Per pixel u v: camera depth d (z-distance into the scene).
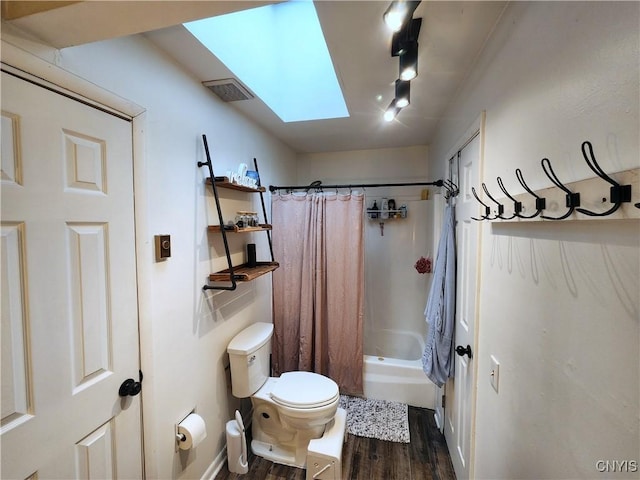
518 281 0.91
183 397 1.41
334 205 2.37
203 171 1.56
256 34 1.71
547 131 0.75
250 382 1.74
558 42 0.70
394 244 3.08
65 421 0.91
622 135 0.50
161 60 1.26
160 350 1.25
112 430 1.06
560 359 0.69
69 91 0.90
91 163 0.97
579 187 0.60
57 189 0.87
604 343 0.54
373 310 3.15
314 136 2.60
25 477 0.81
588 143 0.52
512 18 0.96
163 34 1.16
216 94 1.67
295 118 2.15
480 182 1.24
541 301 0.77
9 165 0.76
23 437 0.80
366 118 2.11
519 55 0.91
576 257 0.62
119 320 1.08
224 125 1.77
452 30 1.10
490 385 1.13
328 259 2.39
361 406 2.29
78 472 0.95
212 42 1.29
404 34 1.05
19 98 0.78
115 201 1.06
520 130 0.90
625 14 0.49
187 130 1.43
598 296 0.56
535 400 0.80
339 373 2.42
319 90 2.09
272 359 2.52
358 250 2.35
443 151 2.11
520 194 0.87
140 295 1.17
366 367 2.42
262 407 1.81
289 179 2.99
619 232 0.51
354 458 1.80
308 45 2.08
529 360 0.83
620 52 0.50
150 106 1.20
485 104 1.22
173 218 1.34
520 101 0.90
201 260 1.55
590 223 0.58
